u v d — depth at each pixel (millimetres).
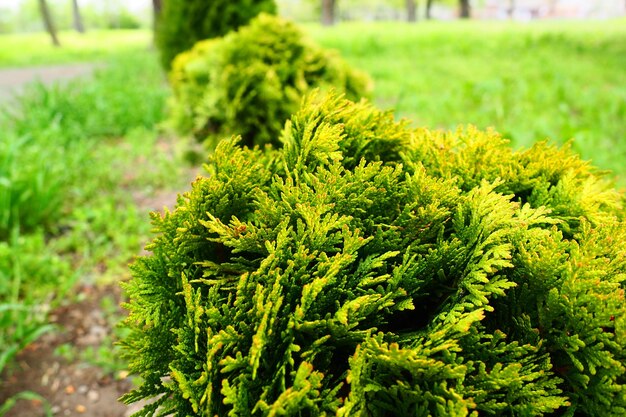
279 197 1567
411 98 8086
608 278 1324
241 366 1175
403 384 1170
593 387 1270
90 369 3398
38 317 3748
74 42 35719
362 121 1770
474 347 1288
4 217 4426
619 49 13102
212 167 1586
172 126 4555
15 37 43375
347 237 1292
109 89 10023
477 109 7379
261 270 1261
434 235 1459
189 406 1354
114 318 3814
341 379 1281
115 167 6383
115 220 4871
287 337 1210
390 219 1488
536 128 6039
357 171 1425
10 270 3967
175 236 1489
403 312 1470
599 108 7113
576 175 1766
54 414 3064
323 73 3930
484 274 1280
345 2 67500
